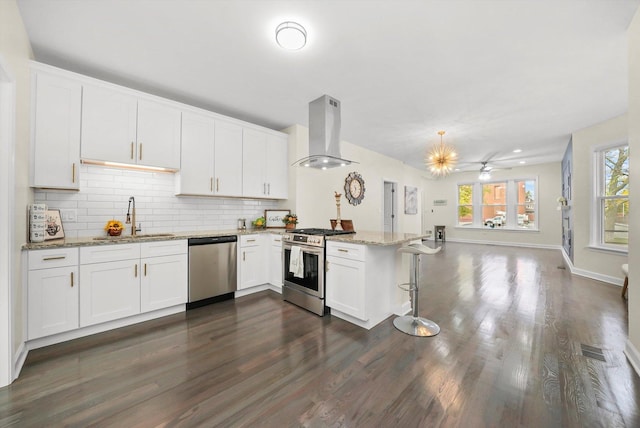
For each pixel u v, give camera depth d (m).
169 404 1.46
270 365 1.84
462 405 1.46
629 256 1.91
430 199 9.55
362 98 3.16
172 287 2.70
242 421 1.34
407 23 1.91
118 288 2.35
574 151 4.46
